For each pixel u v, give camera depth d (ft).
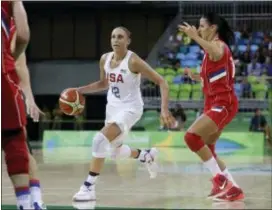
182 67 77.46
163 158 46.75
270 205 22.07
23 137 15.64
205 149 23.44
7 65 15.19
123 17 88.02
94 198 23.35
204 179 31.04
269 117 66.49
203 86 24.50
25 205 15.28
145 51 87.92
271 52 77.97
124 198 23.89
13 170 15.21
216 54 23.16
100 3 85.30
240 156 51.39
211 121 23.29
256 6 80.79
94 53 89.04
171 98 72.64
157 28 87.35
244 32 81.41
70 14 88.53
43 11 87.66
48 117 79.92
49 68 86.48
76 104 24.53
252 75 74.33
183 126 65.10
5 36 15.16
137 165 39.75
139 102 24.70
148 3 84.28
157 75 24.14
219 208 21.24
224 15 80.38
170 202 22.75
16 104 15.10
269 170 37.22
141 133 62.18
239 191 23.24
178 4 83.92
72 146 64.28
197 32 24.14
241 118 66.49
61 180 30.86
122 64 24.14
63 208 21.22
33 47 89.76
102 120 79.36
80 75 85.97
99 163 23.41
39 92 86.63
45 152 55.52
